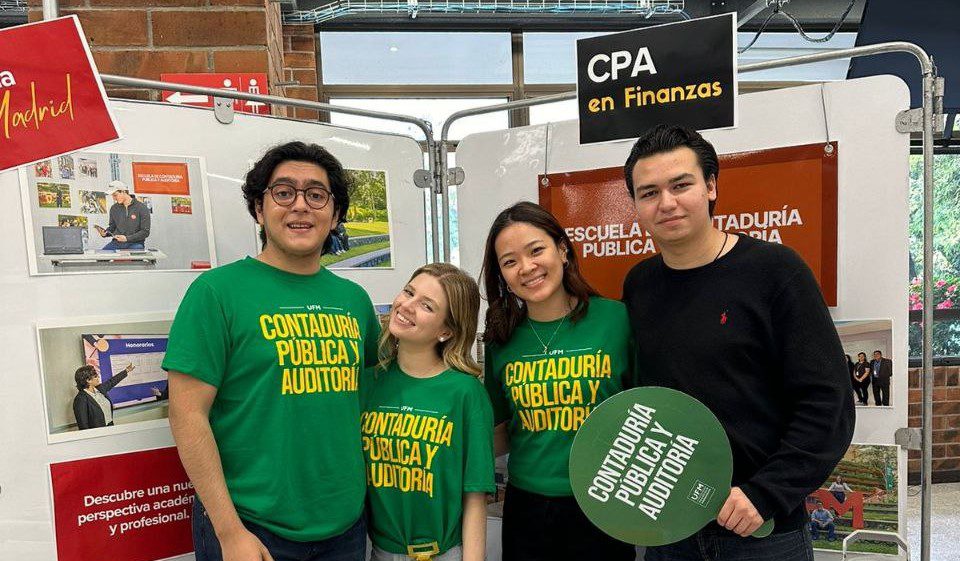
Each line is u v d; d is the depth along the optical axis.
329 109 1.70
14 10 3.18
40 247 1.31
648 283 1.29
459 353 1.39
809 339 1.08
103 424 1.38
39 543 1.32
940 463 3.44
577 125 1.74
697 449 1.13
